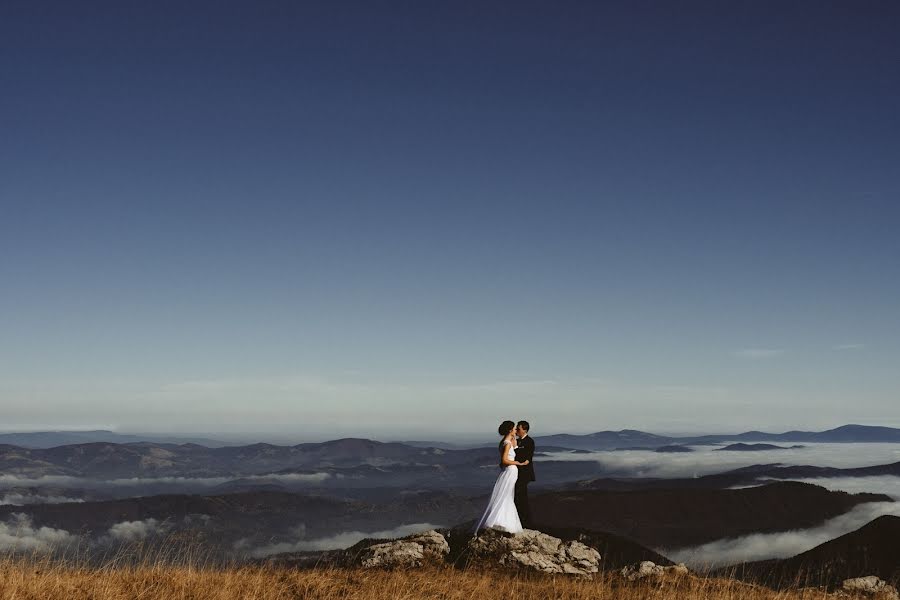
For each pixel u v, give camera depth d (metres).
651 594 17.64
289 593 15.62
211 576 16.11
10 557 14.93
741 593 18.64
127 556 16.33
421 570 20.17
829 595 19.95
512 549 21.17
